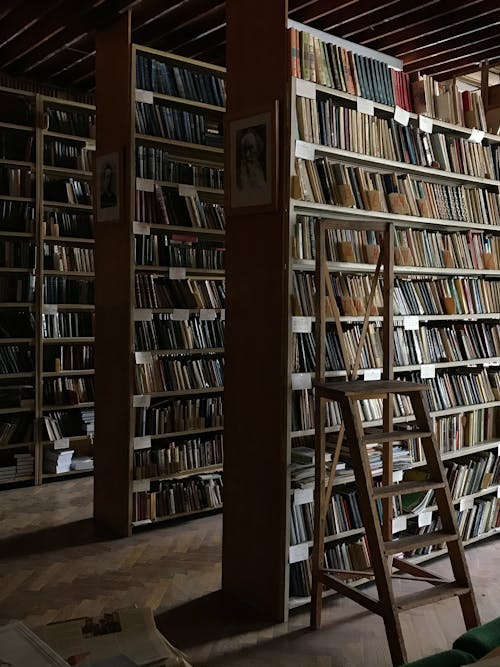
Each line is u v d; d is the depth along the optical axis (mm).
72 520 5262
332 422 3912
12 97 6203
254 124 3648
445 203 4562
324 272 3561
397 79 4301
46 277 6387
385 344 3818
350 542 4008
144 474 4984
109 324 5102
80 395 6473
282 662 3174
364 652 3277
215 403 5480
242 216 3801
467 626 3396
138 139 5004
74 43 6227
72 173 6457
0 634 1296
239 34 3775
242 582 3830
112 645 1301
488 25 5527
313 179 3736
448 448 4629
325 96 3928
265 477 3693
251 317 3768
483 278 5250
